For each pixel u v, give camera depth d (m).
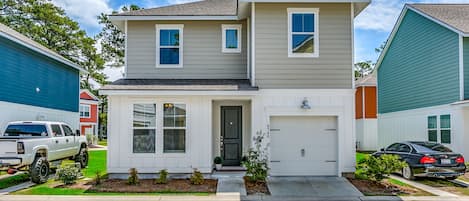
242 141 14.40
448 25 16.61
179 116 13.02
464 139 15.67
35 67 18.44
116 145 12.92
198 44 15.34
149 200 9.84
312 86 13.20
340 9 13.42
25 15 32.50
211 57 15.30
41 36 33.19
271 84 13.17
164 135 12.98
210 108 13.02
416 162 13.03
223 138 14.42
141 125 12.98
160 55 15.27
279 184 11.95
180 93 12.59
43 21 33.38
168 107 13.03
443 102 17.25
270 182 12.24
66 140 14.98
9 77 16.02
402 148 14.26
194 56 15.30
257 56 13.23
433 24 18.17
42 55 19.12
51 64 20.27
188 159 12.92
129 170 12.85
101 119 49.75
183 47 15.30
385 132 24.06
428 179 13.43
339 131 13.08
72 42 35.38
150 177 12.86
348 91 13.12
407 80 20.91
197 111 13.00
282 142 13.29
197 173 11.96
